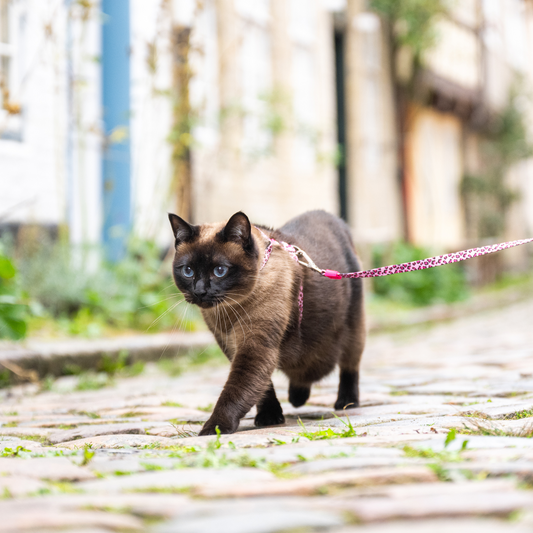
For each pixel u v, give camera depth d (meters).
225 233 3.66
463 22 21.20
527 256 26.92
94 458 2.69
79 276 8.86
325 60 14.68
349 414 3.91
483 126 22.64
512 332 9.70
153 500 1.98
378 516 1.76
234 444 2.91
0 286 6.66
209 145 11.47
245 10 12.34
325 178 14.75
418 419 3.44
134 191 9.95
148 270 9.50
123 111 9.95
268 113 11.40
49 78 9.09
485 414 3.45
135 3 9.88
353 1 15.96
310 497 2.02
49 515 1.83
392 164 17.70
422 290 14.56
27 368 6.41
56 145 9.13
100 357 7.17
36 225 8.85
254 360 3.54
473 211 21.81
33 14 8.83
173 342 8.15
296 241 3.99
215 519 1.77
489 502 1.81
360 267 4.45
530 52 29.70
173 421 4.04
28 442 3.42
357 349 4.32
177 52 9.96
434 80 18.67
